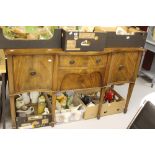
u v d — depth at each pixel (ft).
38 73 6.41
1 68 5.79
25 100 7.84
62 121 7.82
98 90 9.01
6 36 6.09
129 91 8.45
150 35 10.84
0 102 7.46
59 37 6.40
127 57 7.50
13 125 6.98
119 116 8.62
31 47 6.25
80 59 6.61
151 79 12.28
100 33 6.50
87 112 8.02
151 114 4.50
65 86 6.97
